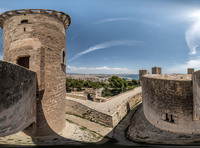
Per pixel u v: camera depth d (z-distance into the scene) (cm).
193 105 772
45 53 856
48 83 873
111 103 2034
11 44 872
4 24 959
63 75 1062
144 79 1342
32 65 793
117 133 1277
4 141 538
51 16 919
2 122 366
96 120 1650
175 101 863
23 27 849
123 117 1816
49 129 884
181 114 840
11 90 410
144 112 1388
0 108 347
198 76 558
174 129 873
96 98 2138
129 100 2222
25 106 572
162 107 962
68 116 1906
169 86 898
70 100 2103
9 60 883
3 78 355
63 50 1058
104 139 1070
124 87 4156
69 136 945
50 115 892
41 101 836
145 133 1009
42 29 862
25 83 552
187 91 813
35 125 801
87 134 1127
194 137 727
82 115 1861
